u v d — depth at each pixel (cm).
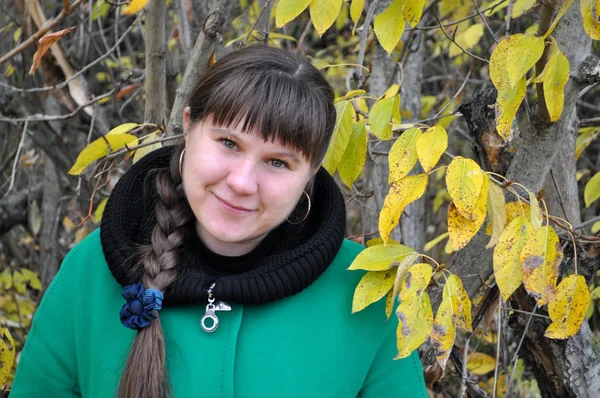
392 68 219
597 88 330
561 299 129
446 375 213
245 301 128
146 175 141
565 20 145
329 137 127
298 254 130
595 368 173
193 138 123
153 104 185
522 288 171
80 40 264
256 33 229
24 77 237
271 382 131
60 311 138
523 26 304
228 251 136
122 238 132
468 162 123
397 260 130
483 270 160
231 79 117
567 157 177
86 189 276
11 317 306
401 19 135
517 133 165
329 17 133
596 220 166
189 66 166
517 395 218
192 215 135
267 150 118
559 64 125
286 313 133
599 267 174
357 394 143
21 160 313
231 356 129
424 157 125
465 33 224
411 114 212
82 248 141
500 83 127
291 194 123
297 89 118
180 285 128
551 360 174
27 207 328
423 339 123
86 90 236
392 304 128
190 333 130
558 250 122
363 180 276
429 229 305
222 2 159
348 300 138
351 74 165
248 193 119
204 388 128
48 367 138
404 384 140
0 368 166
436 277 134
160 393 122
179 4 203
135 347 124
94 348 134
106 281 136
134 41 371
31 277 307
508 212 136
